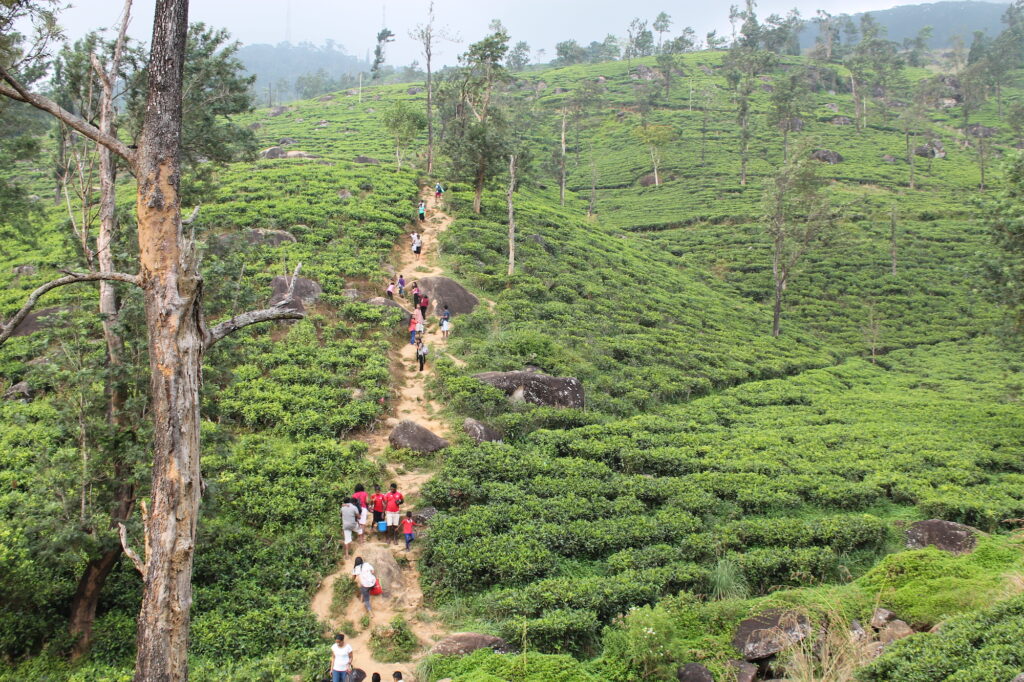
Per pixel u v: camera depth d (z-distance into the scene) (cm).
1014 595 1416
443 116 7288
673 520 2006
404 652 1471
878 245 6781
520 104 9956
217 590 1600
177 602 958
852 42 17500
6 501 1747
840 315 5594
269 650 1454
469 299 3703
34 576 1471
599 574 1784
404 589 1695
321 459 2172
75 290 3183
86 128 996
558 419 2748
